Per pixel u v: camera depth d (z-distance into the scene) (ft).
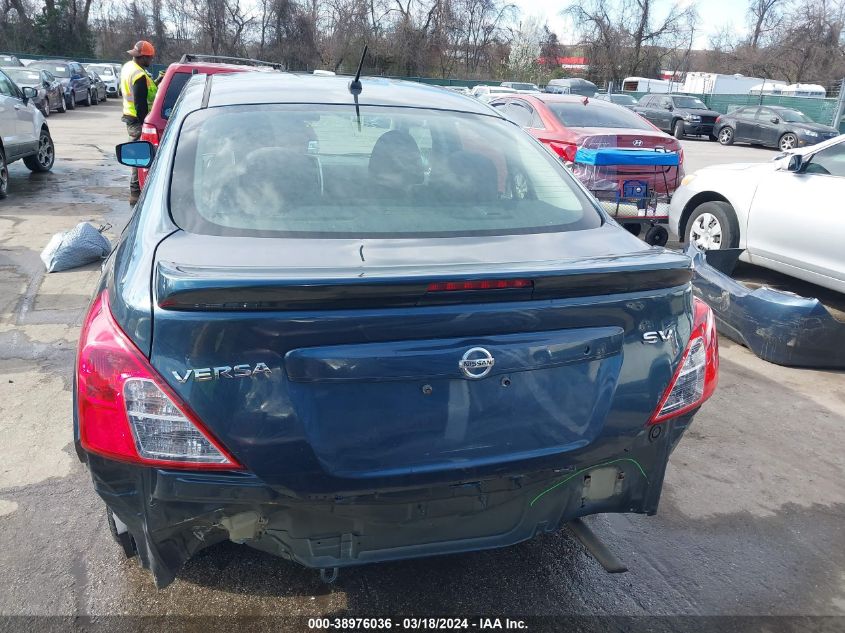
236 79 10.70
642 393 7.11
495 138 9.93
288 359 6.01
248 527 6.49
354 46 144.25
